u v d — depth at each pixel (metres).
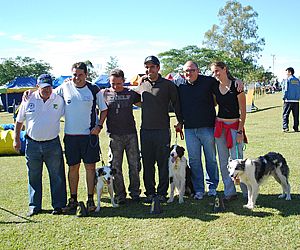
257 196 5.89
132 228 5.14
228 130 6.05
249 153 9.66
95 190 6.27
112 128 6.24
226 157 6.19
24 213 5.88
